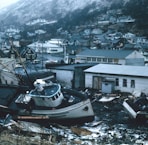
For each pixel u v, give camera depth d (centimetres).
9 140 1677
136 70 3744
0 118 2548
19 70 4331
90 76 3934
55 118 2428
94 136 2112
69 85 4181
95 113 2850
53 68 4400
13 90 2747
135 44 11912
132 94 3506
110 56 5709
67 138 2031
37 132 2067
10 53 5641
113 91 3684
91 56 6091
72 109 2441
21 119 2414
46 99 2430
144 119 2434
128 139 2048
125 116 2725
